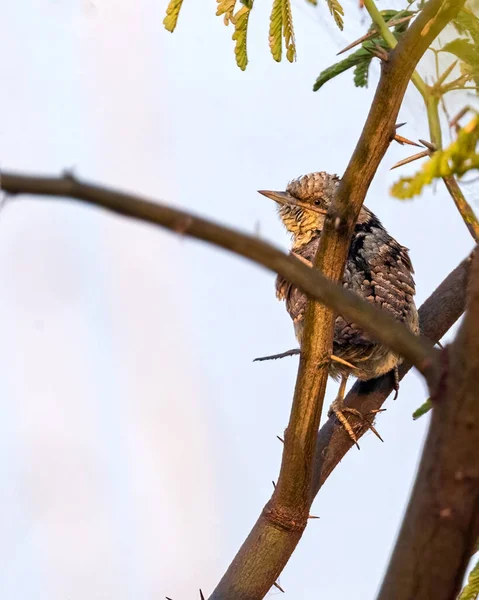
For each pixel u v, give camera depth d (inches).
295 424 220.1
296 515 240.5
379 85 179.9
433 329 343.0
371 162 182.1
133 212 108.0
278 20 255.1
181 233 110.9
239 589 243.1
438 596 122.8
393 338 125.5
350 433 300.5
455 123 188.5
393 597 124.4
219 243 113.6
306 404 215.9
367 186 183.8
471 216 213.8
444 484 123.1
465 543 123.0
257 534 243.9
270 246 117.4
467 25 180.9
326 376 212.2
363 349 342.6
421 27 172.7
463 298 343.6
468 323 123.3
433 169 122.6
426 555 123.6
